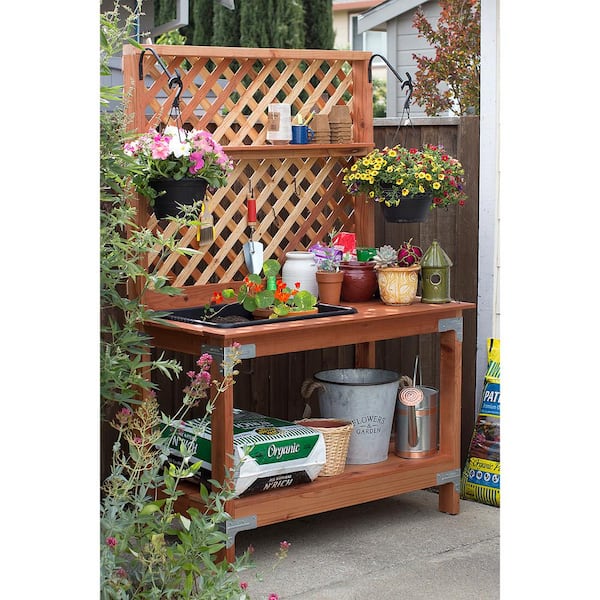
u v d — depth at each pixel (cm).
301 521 414
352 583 343
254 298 382
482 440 434
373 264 417
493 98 430
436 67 693
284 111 408
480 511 424
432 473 411
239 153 397
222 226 402
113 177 312
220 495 290
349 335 382
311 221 434
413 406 412
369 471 394
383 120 467
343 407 401
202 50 383
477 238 447
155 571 278
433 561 363
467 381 455
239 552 376
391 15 818
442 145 451
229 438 346
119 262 308
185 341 365
